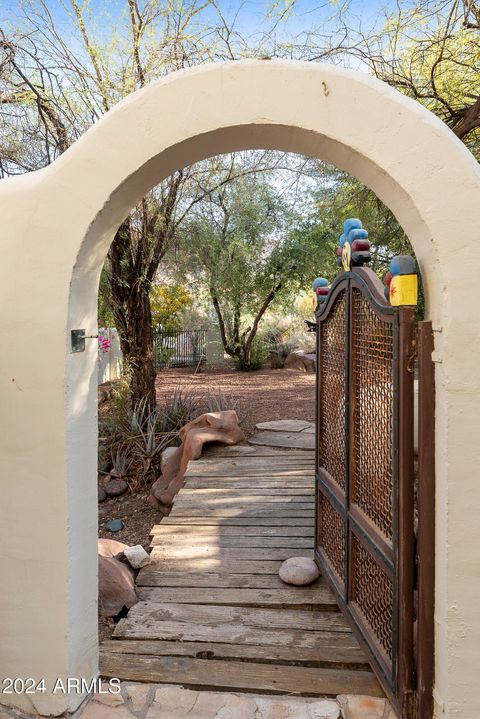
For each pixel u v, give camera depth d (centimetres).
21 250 213
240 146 221
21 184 217
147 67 546
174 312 1501
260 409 907
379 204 591
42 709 219
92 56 543
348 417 273
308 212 1286
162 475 630
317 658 251
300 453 624
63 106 569
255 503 460
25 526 218
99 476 673
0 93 540
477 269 186
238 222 1251
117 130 205
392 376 215
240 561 354
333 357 314
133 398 754
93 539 237
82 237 209
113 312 719
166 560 358
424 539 198
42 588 218
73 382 219
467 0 409
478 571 189
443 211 187
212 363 1539
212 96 198
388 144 190
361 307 261
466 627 190
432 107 491
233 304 1391
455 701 191
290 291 1367
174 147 204
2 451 219
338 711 215
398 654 208
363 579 261
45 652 218
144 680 239
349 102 192
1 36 490
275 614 292
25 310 214
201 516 433
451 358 187
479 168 190
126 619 287
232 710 217
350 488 272
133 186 215
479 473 188
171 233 714
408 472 205
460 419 188
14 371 216
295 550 370
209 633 273
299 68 194
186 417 777
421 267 204
